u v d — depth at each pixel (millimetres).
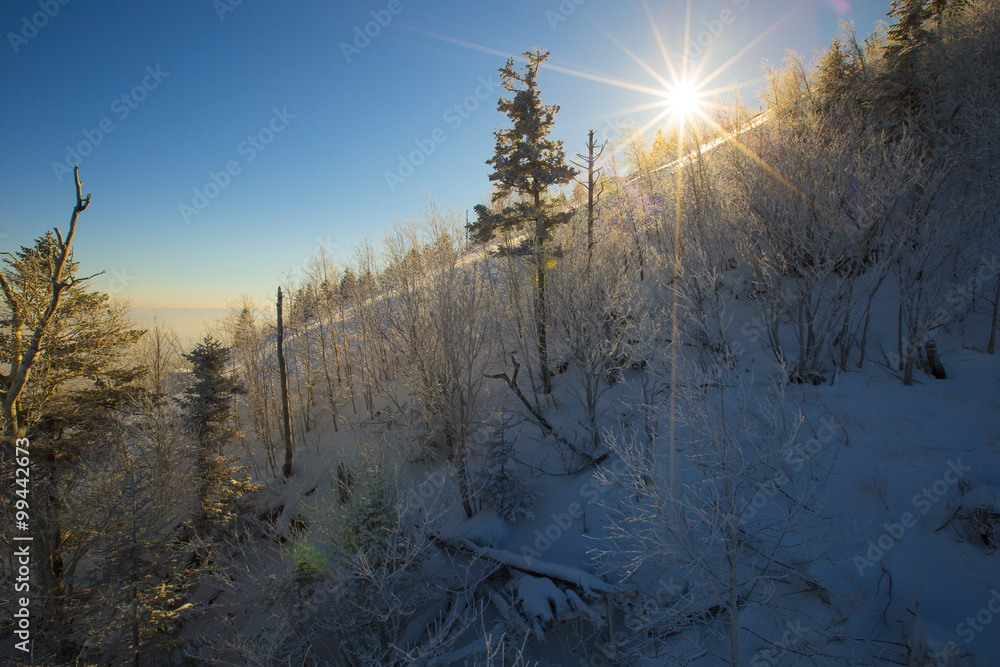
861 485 11328
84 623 12469
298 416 28328
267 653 10219
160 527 13250
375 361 28875
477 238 18938
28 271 14195
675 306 13945
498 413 16078
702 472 9516
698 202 16375
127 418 16188
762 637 9344
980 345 13422
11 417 12750
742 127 17422
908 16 19406
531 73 17875
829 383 14102
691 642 10188
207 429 16406
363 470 14016
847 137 14664
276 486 22016
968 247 13094
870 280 13562
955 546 9414
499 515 15125
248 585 14180
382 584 10156
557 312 17359
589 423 16234
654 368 14133
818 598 9914
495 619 12438
